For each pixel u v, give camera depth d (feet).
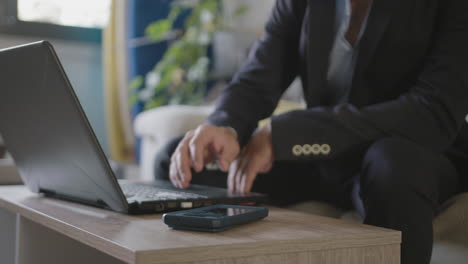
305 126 3.19
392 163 2.68
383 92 3.72
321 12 3.80
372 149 2.86
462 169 3.79
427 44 3.52
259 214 2.41
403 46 3.54
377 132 3.12
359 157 3.64
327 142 3.14
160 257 1.73
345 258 2.10
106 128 12.84
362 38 3.58
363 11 3.81
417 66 3.59
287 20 4.30
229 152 3.32
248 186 3.23
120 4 12.09
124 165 11.87
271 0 12.23
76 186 2.78
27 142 2.85
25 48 2.33
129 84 12.23
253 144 3.34
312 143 3.16
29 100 2.53
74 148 2.46
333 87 4.00
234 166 3.47
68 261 3.00
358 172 3.74
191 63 12.44
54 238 2.96
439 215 3.27
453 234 3.18
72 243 3.01
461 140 3.77
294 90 9.37
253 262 1.90
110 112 12.10
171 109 7.77
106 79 12.12
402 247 2.55
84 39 12.57
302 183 4.24
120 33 12.11
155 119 7.68
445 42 3.36
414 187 2.60
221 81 12.60
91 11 12.68
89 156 2.41
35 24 11.98
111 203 2.61
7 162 5.28
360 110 3.21
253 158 3.26
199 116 7.45
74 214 2.56
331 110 3.24
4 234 3.25
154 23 12.32
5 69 2.57
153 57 12.57
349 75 3.77
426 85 3.28
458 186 3.62
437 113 3.15
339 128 3.15
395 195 2.60
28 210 2.75
